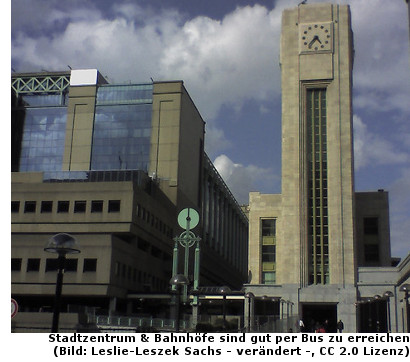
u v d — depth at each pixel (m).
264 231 98.25
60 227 91.94
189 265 127.50
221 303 95.31
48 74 134.75
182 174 123.56
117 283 85.12
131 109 125.12
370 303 78.25
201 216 140.25
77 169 123.31
